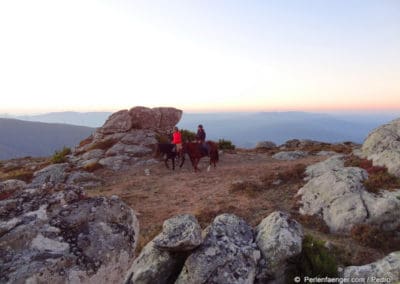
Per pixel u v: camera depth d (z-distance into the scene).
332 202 15.87
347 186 16.41
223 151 36.50
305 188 18.45
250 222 15.30
